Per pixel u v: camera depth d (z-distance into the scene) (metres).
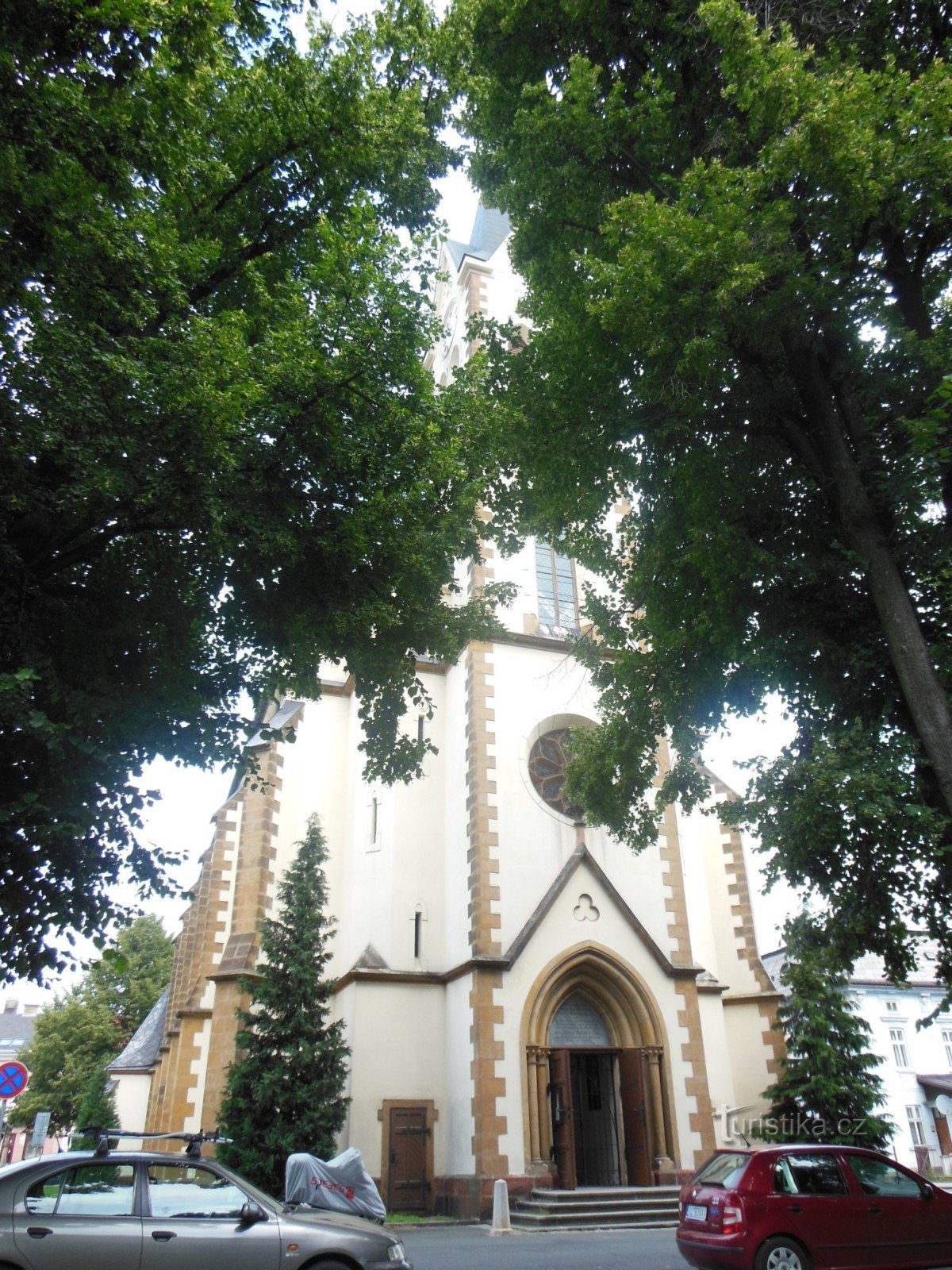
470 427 11.77
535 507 13.73
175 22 8.11
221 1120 18.08
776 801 10.46
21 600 8.73
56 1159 7.84
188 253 9.09
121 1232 7.55
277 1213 8.07
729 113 12.54
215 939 24.47
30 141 7.77
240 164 10.70
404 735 12.61
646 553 13.54
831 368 11.85
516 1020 19.36
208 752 10.01
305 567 10.56
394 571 10.80
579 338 12.16
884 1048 36.72
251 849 23.12
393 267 10.65
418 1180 19.50
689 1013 20.75
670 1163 18.98
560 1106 19.11
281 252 11.24
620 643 14.74
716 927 25.22
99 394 8.20
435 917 22.36
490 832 21.34
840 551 11.62
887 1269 9.55
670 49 12.86
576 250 13.20
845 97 9.42
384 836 22.92
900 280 11.47
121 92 8.15
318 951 19.75
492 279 31.02
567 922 20.64
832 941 11.21
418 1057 20.58
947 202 10.04
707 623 12.02
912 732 10.89
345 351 9.82
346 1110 19.03
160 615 10.05
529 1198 17.89
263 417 9.42
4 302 8.13
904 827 9.60
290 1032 18.58
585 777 14.47
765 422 12.60
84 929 9.23
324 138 10.79
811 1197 9.66
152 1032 40.19
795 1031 22.69
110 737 9.12
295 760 24.81
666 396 11.43
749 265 9.69
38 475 8.74
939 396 9.73
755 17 10.40
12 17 7.38
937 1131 36.00
